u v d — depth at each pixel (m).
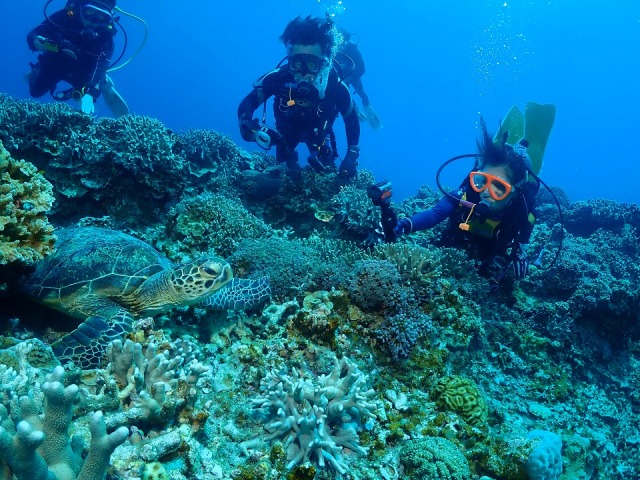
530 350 1.69
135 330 1.09
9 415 0.69
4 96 2.17
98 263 1.18
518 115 1.99
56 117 1.98
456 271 1.74
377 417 1.15
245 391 1.09
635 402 1.73
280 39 2.21
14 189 1.09
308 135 2.38
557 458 1.16
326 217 2.03
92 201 1.92
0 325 1.11
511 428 1.31
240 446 0.97
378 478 1.04
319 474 0.97
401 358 1.32
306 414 1.01
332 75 2.31
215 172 2.33
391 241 1.77
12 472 0.60
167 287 1.14
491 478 1.15
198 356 1.12
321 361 1.18
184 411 0.92
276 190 2.24
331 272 1.45
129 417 0.84
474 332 1.53
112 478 0.73
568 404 1.57
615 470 1.49
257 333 1.30
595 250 2.42
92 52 2.81
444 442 1.11
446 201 1.86
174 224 1.73
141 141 1.92
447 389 1.27
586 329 1.80
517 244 1.79
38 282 1.16
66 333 1.19
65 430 0.64
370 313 1.37
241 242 1.64
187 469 0.84
